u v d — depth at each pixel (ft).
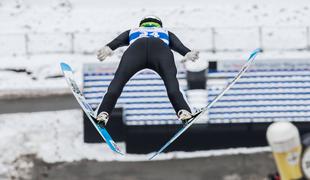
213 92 255.91
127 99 254.47
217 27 332.39
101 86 264.52
